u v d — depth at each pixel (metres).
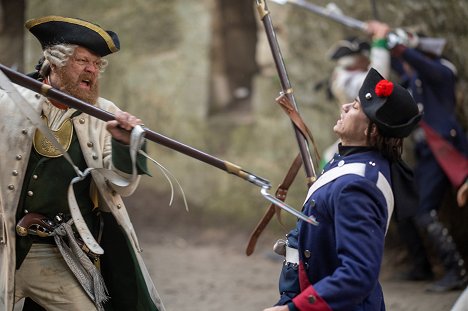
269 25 9.90
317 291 7.90
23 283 9.59
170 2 26.47
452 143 17.25
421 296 16.61
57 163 9.52
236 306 16.44
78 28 9.23
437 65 17.16
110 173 9.17
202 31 26.00
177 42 26.42
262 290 17.89
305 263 8.48
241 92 26.31
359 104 8.46
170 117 26.31
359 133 8.45
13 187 9.37
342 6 20.84
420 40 17.56
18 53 15.47
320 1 21.48
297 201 23.20
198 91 26.00
